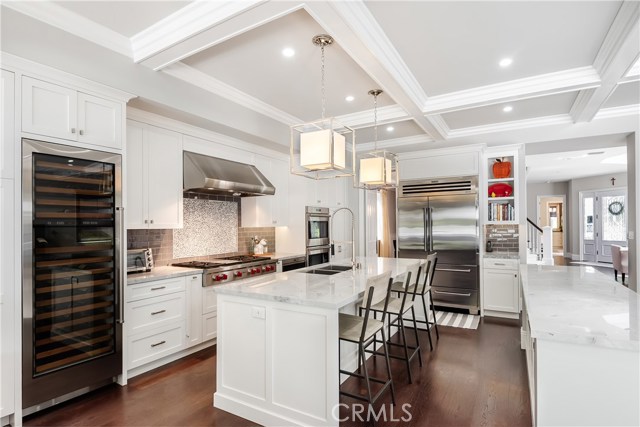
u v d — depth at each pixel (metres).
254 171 4.40
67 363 2.43
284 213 5.09
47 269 2.31
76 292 2.47
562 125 4.34
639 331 1.56
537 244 9.59
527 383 2.81
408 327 4.34
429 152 5.46
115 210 2.67
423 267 3.52
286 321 2.25
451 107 3.62
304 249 5.15
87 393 2.65
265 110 4.05
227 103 3.59
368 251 6.64
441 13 2.24
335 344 2.08
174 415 2.38
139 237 3.55
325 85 3.44
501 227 5.45
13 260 2.16
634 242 4.39
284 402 2.25
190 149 3.70
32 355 2.25
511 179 5.11
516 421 2.28
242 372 2.41
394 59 2.76
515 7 2.18
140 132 3.19
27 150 2.20
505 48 2.70
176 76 3.04
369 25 2.30
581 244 10.23
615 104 3.97
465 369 3.09
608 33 2.47
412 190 5.58
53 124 2.32
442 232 5.33
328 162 2.43
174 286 3.24
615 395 1.56
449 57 2.85
